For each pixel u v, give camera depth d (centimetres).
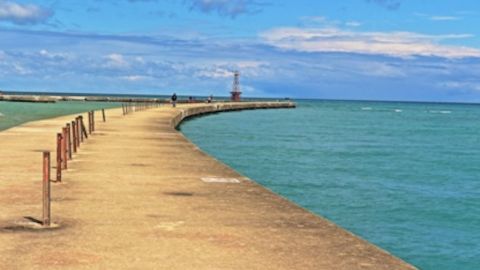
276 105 15312
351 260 762
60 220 974
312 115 11862
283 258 770
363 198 2405
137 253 784
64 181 1413
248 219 1006
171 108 7719
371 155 4106
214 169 1692
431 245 1730
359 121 9869
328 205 2239
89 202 1141
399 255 1630
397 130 7381
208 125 6688
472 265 1557
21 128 3381
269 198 1219
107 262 739
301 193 2464
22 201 1138
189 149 2312
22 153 2048
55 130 3238
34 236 865
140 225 950
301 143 4825
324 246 832
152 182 1424
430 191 2633
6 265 718
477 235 1845
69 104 12394
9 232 888
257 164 3331
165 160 1906
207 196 1234
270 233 907
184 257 769
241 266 732
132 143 2522
